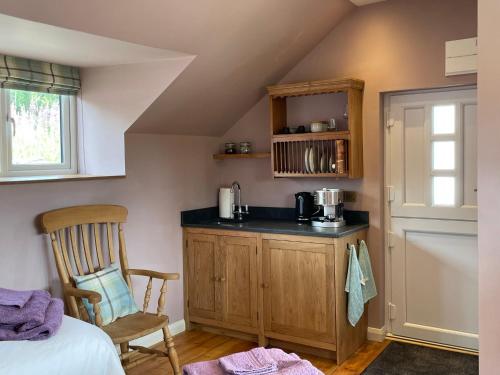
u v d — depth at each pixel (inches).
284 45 148.3
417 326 155.9
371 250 156.1
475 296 146.9
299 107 165.9
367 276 149.0
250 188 178.2
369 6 151.6
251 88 161.5
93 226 136.8
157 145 156.6
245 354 92.4
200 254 164.2
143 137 151.6
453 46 139.9
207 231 161.9
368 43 152.4
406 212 154.6
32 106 139.0
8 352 86.8
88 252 132.6
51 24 98.1
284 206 172.1
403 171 154.3
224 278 159.6
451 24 140.1
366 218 155.6
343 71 156.9
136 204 150.8
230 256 157.9
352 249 141.9
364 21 152.7
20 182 119.6
